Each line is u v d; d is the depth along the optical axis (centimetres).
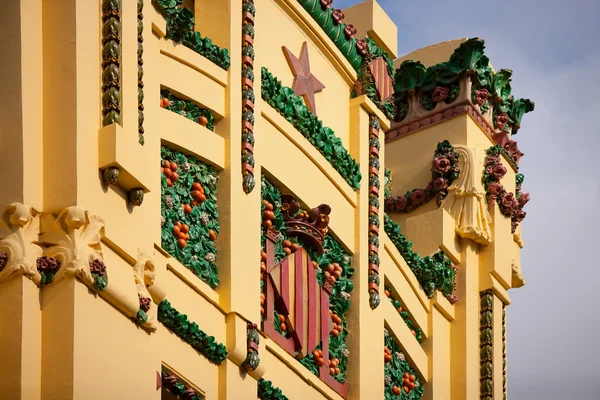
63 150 1179
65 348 1138
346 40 1658
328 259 1572
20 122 1174
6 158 1173
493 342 1791
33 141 1177
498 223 1834
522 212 1905
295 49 1591
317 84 1611
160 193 1339
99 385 1151
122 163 1198
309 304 1523
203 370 1353
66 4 1206
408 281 1709
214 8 1480
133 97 1241
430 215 1798
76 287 1150
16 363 1127
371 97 1678
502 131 1917
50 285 1152
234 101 1449
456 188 1820
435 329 1741
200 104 1423
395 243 1708
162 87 1392
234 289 1391
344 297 1586
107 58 1220
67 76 1192
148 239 1250
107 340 1166
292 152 1534
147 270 1234
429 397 1712
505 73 1927
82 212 1168
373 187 1653
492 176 1841
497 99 1920
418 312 1722
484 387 1777
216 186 1420
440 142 1853
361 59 1681
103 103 1210
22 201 1162
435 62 1919
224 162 1426
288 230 1519
